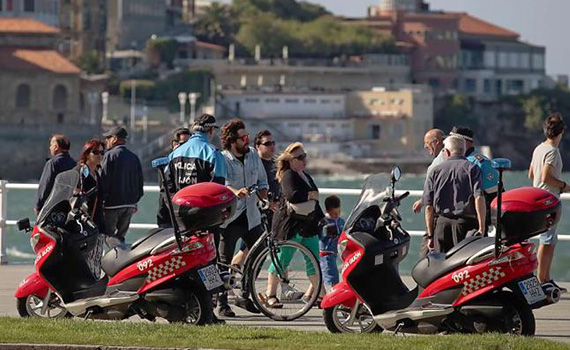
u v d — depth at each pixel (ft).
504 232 127.85
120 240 172.86
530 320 127.54
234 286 141.28
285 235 155.02
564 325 147.33
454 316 129.59
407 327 132.16
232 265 157.48
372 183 136.15
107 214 170.19
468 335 126.00
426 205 146.92
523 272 127.65
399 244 134.92
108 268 140.77
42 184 164.86
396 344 122.11
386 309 134.31
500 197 127.44
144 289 138.10
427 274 131.13
